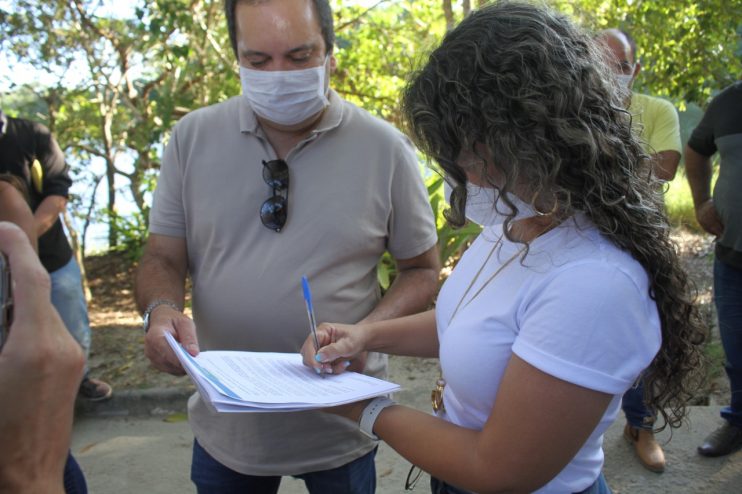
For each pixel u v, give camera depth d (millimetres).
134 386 4266
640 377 1227
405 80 1226
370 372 1946
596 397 1044
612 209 1057
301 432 1832
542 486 1097
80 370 795
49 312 773
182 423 3988
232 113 1906
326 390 1365
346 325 1629
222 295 1863
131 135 7434
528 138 1019
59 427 782
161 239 1963
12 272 764
